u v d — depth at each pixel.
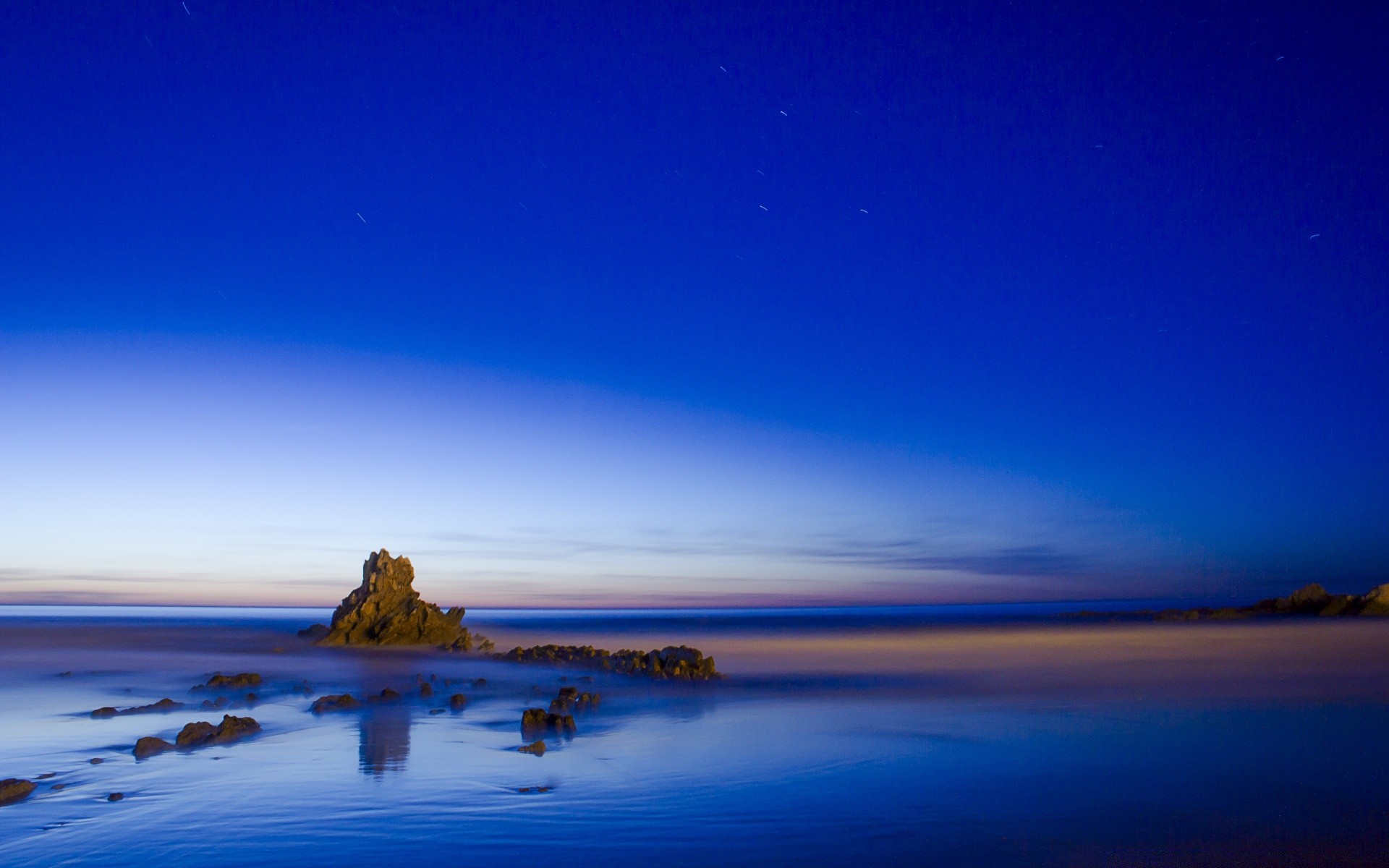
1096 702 31.03
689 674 39.38
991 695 33.41
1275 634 74.50
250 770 18.83
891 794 16.91
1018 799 16.58
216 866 12.40
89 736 23.19
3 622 95.25
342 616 58.78
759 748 22.08
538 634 92.31
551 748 22.08
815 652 58.53
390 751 21.38
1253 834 14.28
